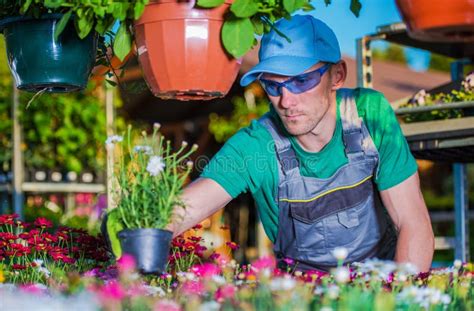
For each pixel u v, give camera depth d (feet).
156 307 7.00
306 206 9.09
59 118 23.65
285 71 7.98
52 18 8.34
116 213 7.09
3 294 7.30
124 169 7.20
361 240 9.25
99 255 11.02
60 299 7.13
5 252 10.70
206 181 8.81
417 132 12.80
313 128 8.48
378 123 8.96
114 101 25.31
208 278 7.99
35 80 8.50
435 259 28.63
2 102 23.54
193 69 7.61
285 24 8.38
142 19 7.64
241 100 31.83
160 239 6.90
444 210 35.63
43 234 11.32
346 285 7.54
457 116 13.35
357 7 8.07
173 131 32.99
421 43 15.48
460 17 6.82
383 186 8.82
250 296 7.17
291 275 8.86
